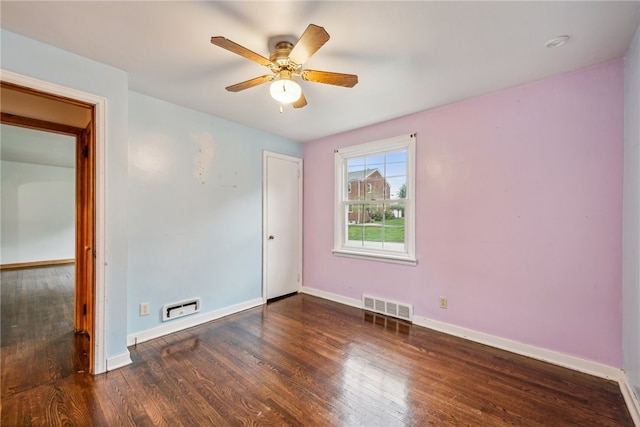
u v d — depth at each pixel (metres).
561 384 1.96
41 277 5.21
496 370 2.13
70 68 1.91
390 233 3.33
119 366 2.14
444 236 2.82
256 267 3.60
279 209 3.89
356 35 1.71
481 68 2.09
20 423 1.57
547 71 2.14
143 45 1.84
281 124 3.39
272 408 1.71
